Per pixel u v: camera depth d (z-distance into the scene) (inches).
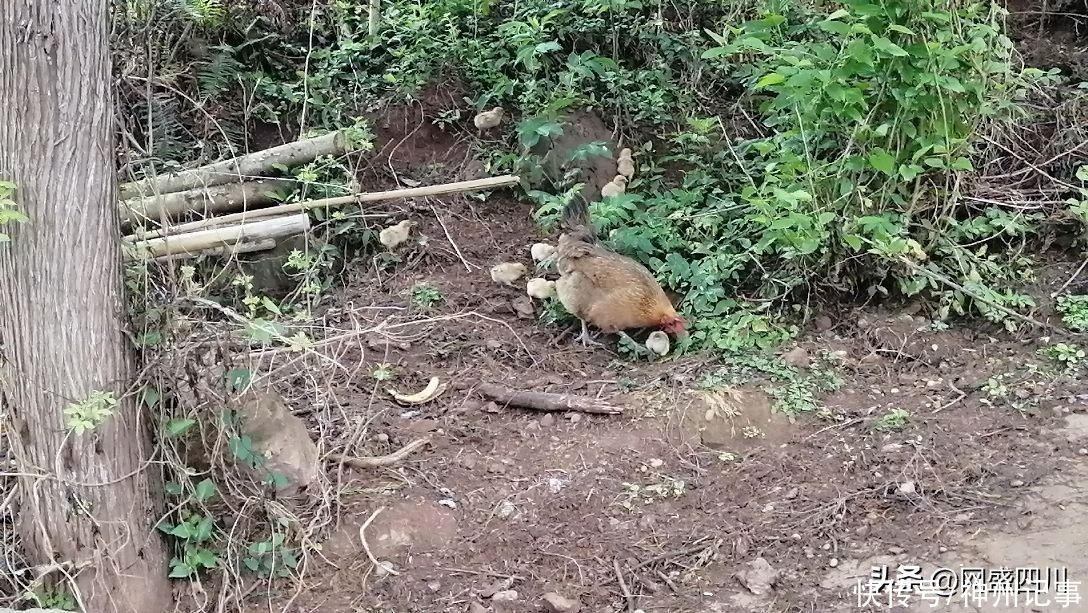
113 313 80.3
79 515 80.7
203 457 88.4
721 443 102.7
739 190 130.1
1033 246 124.9
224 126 132.1
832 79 106.2
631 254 122.5
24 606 81.3
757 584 88.3
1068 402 105.2
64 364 78.9
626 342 114.7
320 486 92.1
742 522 94.1
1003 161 128.4
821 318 117.3
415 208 133.0
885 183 115.8
